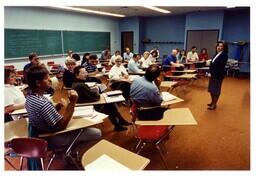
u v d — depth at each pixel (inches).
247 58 341.7
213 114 159.5
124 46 469.7
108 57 352.5
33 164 69.4
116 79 170.9
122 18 454.9
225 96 211.6
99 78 188.9
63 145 77.1
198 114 159.6
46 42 301.4
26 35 271.6
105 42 428.1
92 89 110.0
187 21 379.6
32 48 282.0
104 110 126.3
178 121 75.8
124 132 128.2
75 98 73.0
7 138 71.2
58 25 318.7
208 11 350.0
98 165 50.7
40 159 68.1
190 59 321.7
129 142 115.5
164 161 88.6
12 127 77.7
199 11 354.6
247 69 342.6
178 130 130.9
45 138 72.2
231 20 349.7
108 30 432.8
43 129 68.9
